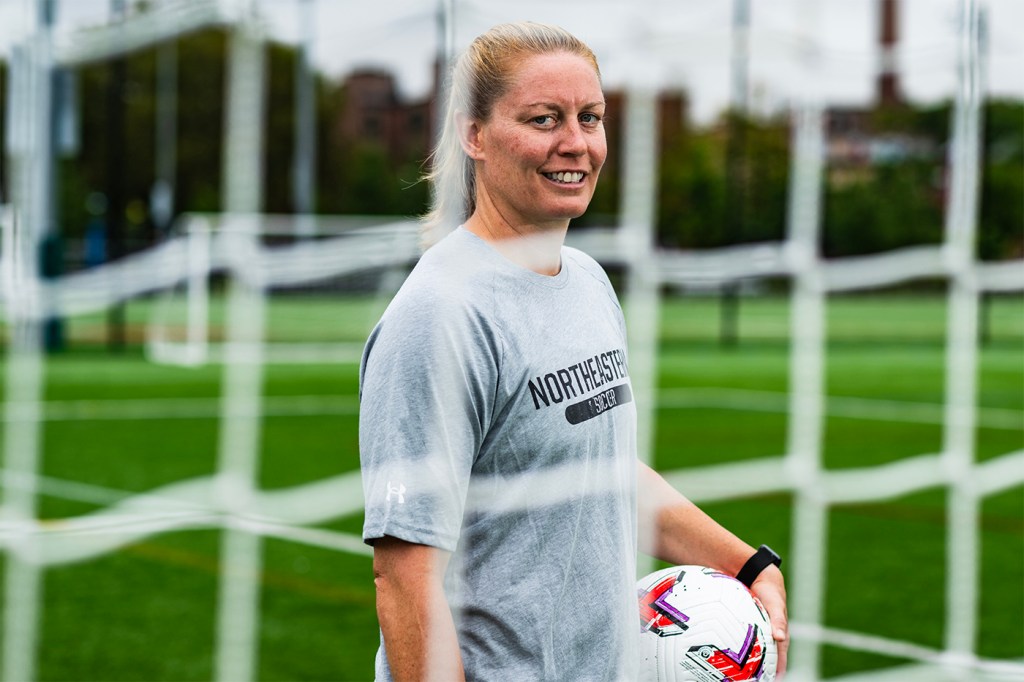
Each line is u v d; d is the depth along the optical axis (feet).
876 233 80.28
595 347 5.74
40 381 38.47
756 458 26.32
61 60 28.22
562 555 5.54
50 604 14.93
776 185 81.30
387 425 5.28
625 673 5.76
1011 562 17.87
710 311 76.38
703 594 6.80
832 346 55.98
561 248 6.11
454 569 5.55
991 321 71.61
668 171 84.33
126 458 25.70
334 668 12.66
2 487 22.29
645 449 13.98
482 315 5.40
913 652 13.21
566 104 5.57
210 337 53.98
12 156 28.17
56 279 40.73
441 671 5.21
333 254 49.16
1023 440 29.45
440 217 6.08
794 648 13.25
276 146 102.37
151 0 23.18
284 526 17.66
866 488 20.45
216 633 13.87
